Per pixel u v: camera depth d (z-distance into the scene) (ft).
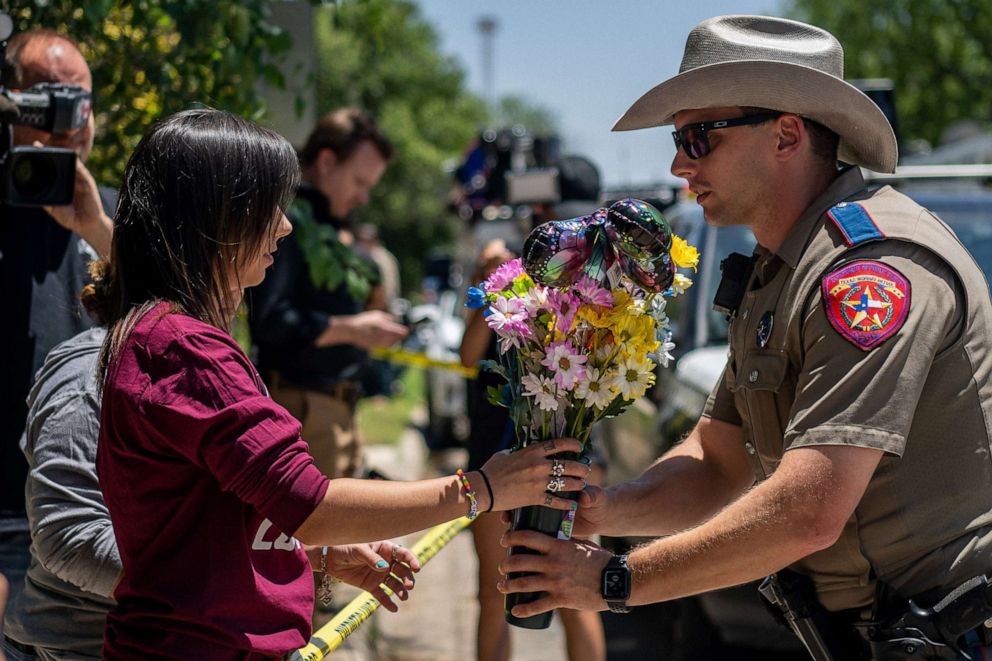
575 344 7.41
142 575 6.23
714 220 7.94
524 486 7.20
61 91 8.79
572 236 7.25
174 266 6.29
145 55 12.64
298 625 6.41
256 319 13.53
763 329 7.61
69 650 7.54
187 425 5.98
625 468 18.26
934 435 7.13
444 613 19.42
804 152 7.65
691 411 14.65
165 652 6.10
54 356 7.80
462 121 97.19
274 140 6.57
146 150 6.39
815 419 6.95
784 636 13.93
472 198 27.48
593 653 12.99
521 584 7.55
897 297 6.93
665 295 7.85
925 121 48.14
